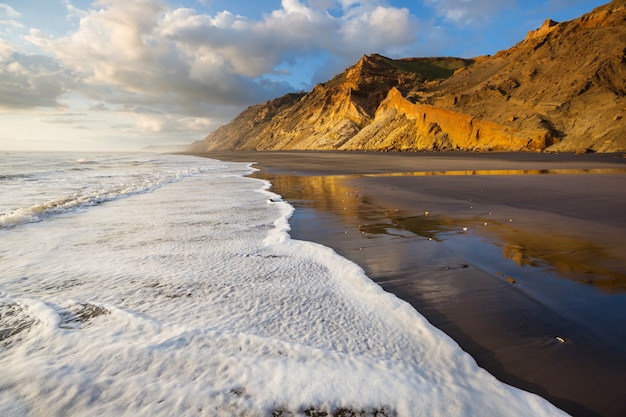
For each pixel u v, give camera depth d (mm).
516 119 57250
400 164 32156
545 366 2719
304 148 130125
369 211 9695
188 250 5988
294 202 11562
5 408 2166
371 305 3777
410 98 89500
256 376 2480
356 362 2674
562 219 7891
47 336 3039
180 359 2662
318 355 2746
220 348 2822
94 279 4574
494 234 6812
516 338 3129
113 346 2836
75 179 20328
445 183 15852
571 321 3408
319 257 5527
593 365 2715
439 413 2180
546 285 4301
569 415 2188
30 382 2393
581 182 14883
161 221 8516
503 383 2510
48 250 5988
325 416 2164
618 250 5578
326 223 8258
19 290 4188
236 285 4355
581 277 4523
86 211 9914
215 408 2184
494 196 11586
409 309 3654
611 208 8969
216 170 29609
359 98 124312
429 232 7160
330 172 25344
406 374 2547
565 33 67750
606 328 3252
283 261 5355
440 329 3297
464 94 70938
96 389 2332
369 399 2285
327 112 146500
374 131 92938
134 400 2236
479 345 3027
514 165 27391
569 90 53875
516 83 66188
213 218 8883
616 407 2277
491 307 3754
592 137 45906
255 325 3279
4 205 11062
